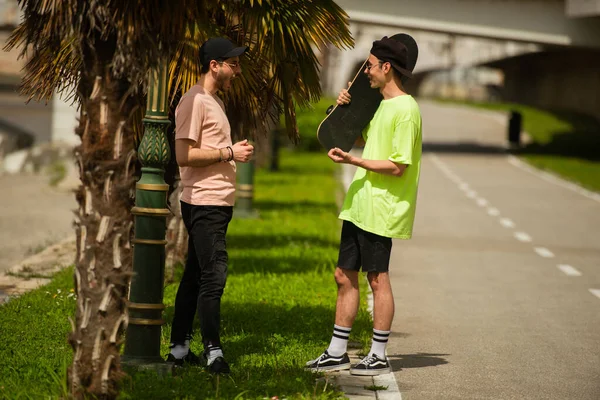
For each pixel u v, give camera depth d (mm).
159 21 12547
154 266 14641
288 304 22016
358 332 19281
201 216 15148
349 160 15672
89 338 12117
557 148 97750
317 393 14367
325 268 27641
